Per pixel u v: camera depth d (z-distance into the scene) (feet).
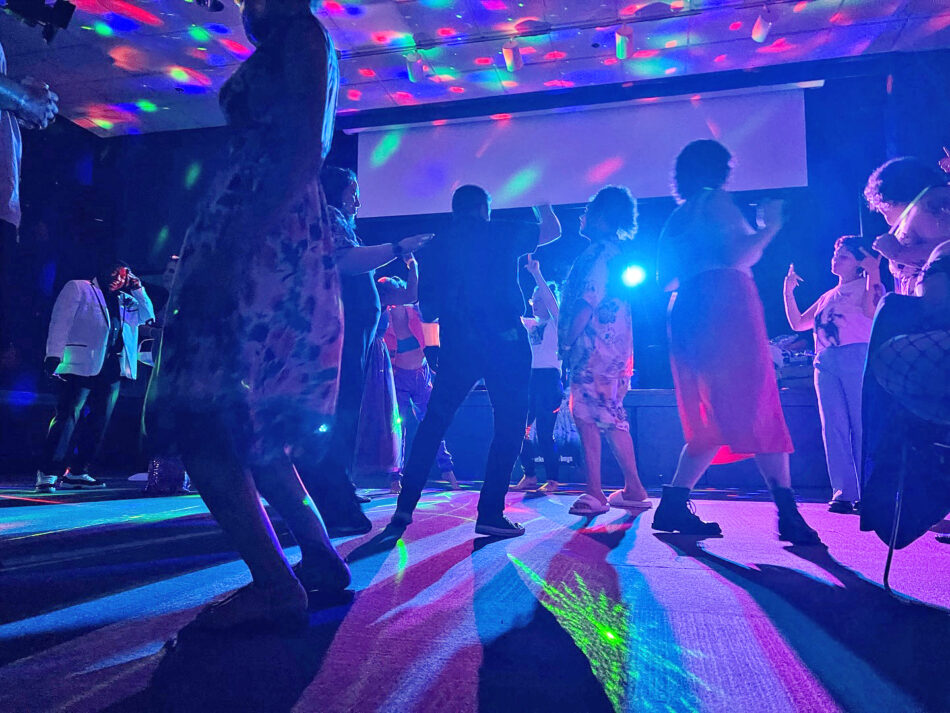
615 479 17.75
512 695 2.90
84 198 25.80
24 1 13.55
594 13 18.88
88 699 2.80
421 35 20.02
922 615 4.27
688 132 22.89
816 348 12.02
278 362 3.92
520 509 10.87
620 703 2.84
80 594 4.67
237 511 3.71
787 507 7.32
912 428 4.88
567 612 4.25
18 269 23.30
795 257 22.91
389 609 4.30
